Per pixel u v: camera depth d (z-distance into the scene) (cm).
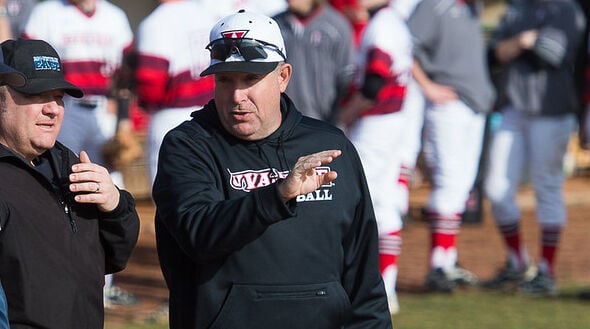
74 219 1384
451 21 3059
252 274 1412
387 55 2753
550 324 2762
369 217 1520
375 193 2855
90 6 2883
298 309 1423
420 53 3061
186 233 1380
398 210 2881
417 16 3052
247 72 1412
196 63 2797
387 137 2831
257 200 1334
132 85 2977
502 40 3234
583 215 4572
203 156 1445
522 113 3166
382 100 2811
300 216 1436
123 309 2906
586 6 3728
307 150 1481
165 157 1457
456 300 3066
